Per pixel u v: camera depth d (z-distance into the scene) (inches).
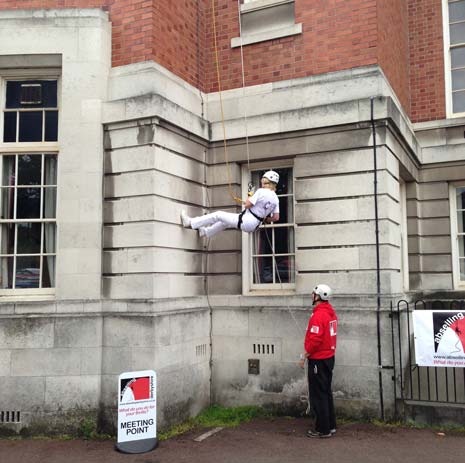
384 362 293.1
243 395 325.7
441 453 243.9
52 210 307.0
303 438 271.1
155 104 289.0
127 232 290.5
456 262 416.8
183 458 244.1
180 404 296.5
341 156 316.2
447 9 435.8
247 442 266.4
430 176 424.2
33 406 279.7
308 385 282.2
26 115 315.9
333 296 308.0
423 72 434.9
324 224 317.1
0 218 306.2
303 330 313.9
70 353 282.5
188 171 326.3
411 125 420.8
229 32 364.5
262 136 338.0
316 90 330.0
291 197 343.3
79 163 295.1
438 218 419.2
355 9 328.2
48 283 302.5
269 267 345.1
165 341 285.4
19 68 312.0
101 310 287.0
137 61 303.7
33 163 311.4
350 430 281.1
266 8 356.8
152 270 283.0
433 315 285.6
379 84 313.3
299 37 342.3
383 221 302.0
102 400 281.9
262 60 351.6
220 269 342.3
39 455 250.4
